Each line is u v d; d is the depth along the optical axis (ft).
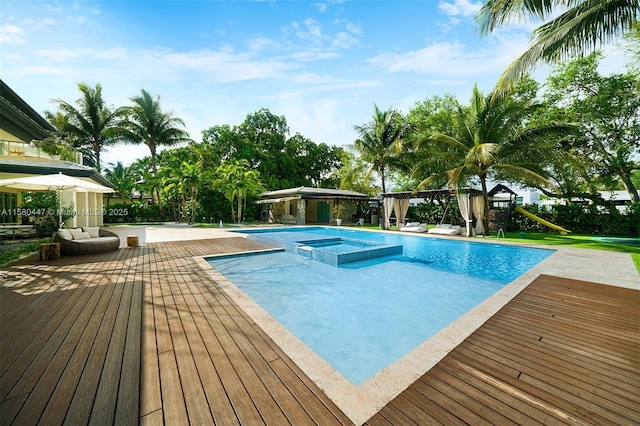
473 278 22.26
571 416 6.31
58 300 13.85
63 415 6.14
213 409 6.39
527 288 16.43
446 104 71.15
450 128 62.59
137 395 6.82
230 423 5.98
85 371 7.81
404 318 14.82
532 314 12.46
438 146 49.55
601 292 15.62
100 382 7.32
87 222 46.91
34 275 18.72
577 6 23.89
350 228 59.67
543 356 8.95
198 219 82.58
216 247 32.24
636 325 11.29
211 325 11.06
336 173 120.78
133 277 18.44
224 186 75.72
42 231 40.60
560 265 22.68
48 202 41.78
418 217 67.36
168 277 18.51
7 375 7.58
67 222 42.47
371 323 14.21
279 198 78.02
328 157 122.01
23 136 26.00
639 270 20.93
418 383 7.54
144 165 108.27
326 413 6.35
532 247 33.65
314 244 37.58
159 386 7.20
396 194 54.80
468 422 6.12
